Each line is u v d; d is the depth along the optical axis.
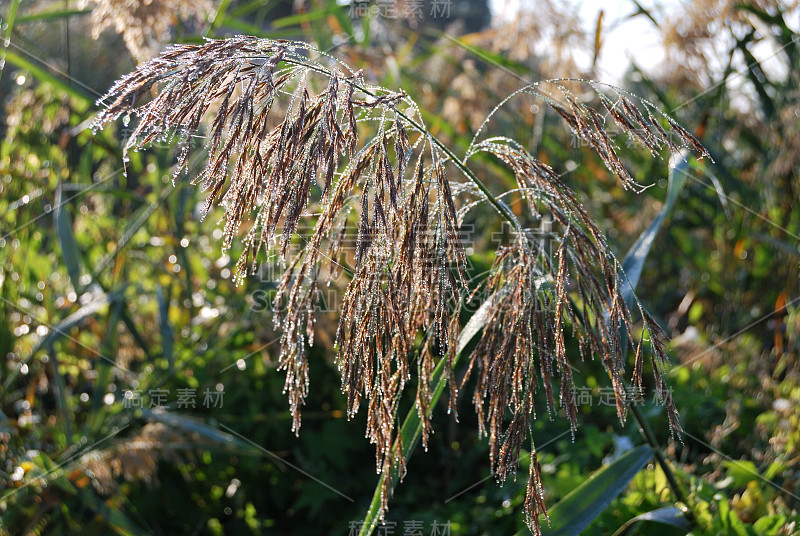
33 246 3.37
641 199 4.02
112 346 2.88
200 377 3.06
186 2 2.77
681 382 3.11
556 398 2.90
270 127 2.15
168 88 1.27
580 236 1.55
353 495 3.02
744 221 3.57
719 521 1.93
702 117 3.60
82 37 3.73
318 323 2.81
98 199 3.65
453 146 3.63
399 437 1.55
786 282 3.45
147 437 2.70
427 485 3.02
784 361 3.01
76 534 2.71
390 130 1.40
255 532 3.03
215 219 3.57
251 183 1.33
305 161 1.30
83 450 2.71
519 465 2.73
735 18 3.50
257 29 3.17
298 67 1.39
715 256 3.92
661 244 3.89
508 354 1.50
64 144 3.27
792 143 3.30
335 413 3.06
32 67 2.74
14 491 2.47
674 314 3.91
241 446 2.76
